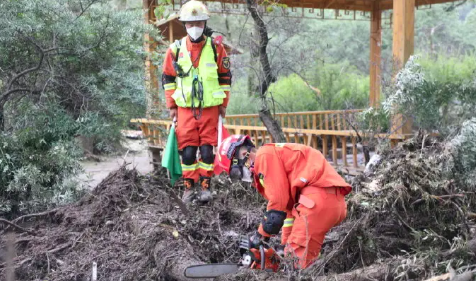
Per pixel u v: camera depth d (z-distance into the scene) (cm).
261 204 593
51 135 641
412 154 483
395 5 791
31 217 602
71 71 661
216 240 484
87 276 439
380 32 1304
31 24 599
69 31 626
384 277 352
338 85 1430
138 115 683
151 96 698
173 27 1108
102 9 671
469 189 537
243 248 397
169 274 401
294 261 352
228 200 591
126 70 668
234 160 385
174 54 549
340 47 2250
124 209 543
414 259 356
